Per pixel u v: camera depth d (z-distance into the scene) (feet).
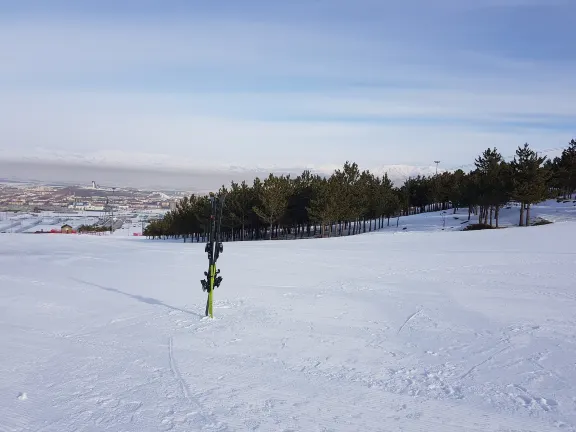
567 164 199.41
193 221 199.52
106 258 67.87
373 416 15.19
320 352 22.33
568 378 18.94
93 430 13.82
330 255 70.54
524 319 29.50
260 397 16.62
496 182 157.07
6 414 14.84
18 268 55.57
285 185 171.22
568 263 57.98
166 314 30.48
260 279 46.73
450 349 23.03
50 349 22.31
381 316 30.30
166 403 15.90
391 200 196.75
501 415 15.43
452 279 46.62
